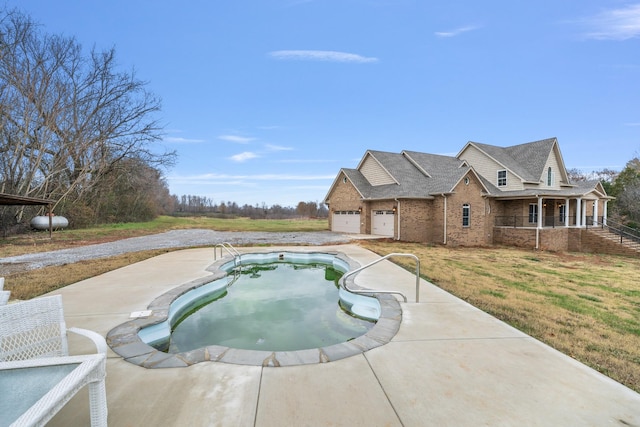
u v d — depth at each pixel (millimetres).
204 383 2971
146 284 6883
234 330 5391
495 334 4246
